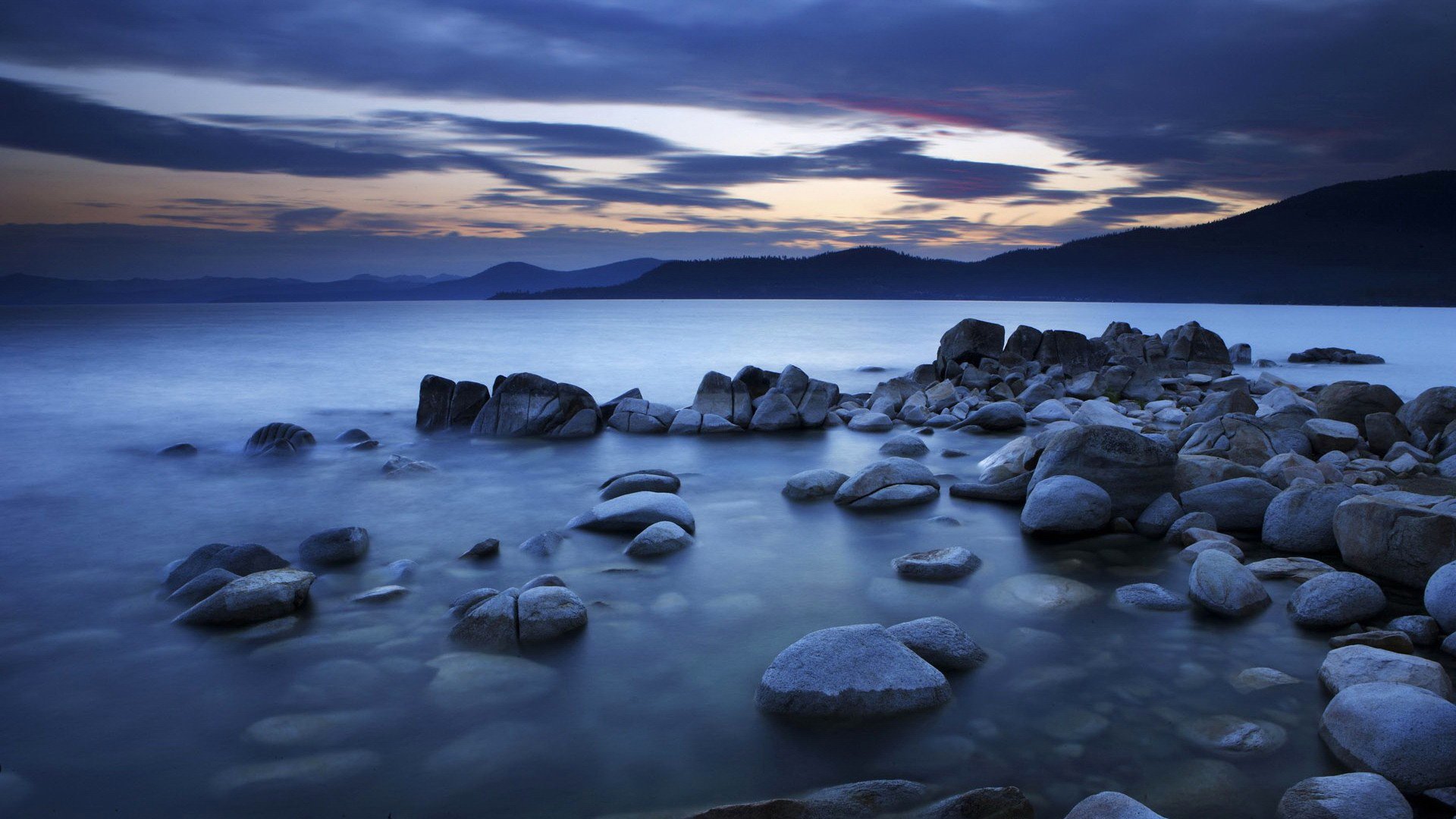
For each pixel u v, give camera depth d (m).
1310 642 5.62
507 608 5.83
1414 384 24.33
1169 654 5.45
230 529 9.03
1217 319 84.56
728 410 16.47
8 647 5.73
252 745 4.41
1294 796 3.66
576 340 44.16
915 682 4.77
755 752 4.32
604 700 4.90
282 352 34.28
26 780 4.09
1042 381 19.36
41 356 31.16
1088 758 4.20
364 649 5.64
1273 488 8.33
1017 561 7.53
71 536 8.74
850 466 12.38
